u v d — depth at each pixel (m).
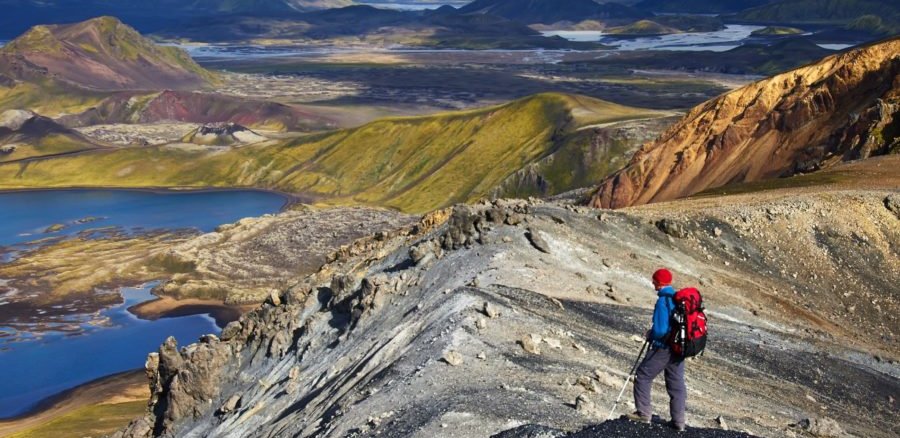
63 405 120.75
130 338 155.25
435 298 39.69
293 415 36.69
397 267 50.78
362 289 45.88
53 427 96.00
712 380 34.03
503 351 29.16
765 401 33.28
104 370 137.38
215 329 161.12
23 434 94.69
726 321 47.62
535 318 33.84
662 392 27.86
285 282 186.50
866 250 64.94
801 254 63.78
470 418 22.22
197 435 47.22
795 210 67.44
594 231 55.09
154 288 186.75
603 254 50.38
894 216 68.62
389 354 34.19
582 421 22.19
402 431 22.52
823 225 66.94
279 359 49.03
